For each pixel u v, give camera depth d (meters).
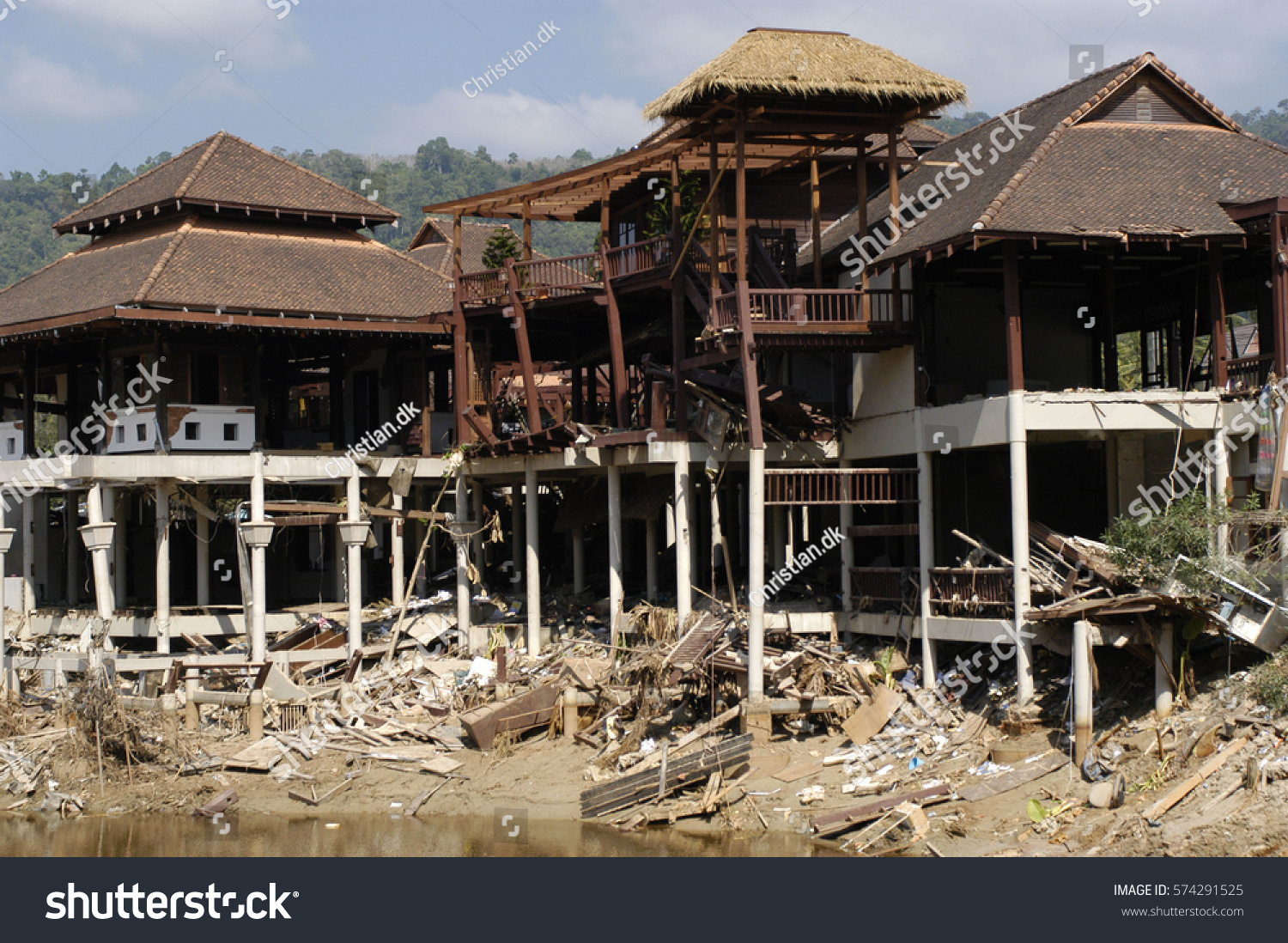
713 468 31.34
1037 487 32.75
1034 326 32.59
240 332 36.00
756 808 25.11
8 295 39.47
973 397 28.58
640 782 25.84
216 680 33.31
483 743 29.64
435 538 46.03
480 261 51.81
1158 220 26.19
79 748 30.03
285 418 40.44
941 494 32.91
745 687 28.22
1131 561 24.17
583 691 30.31
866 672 28.55
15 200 130.50
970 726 26.23
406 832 25.64
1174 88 30.03
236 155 40.41
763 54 28.92
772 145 32.69
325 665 35.56
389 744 30.81
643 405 37.16
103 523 34.78
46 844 25.62
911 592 29.31
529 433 34.72
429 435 38.84
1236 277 31.47
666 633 31.11
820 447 31.78
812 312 29.81
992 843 21.58
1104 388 28.66
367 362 42.50
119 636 35.22
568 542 46.09
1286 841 19.12
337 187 40.91
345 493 38.81
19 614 38.62
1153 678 25.16
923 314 29.61
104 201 41.06
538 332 39.38
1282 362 25.02
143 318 33.31
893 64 29.62
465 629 36.62
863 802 24.42
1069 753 23.86
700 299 31.55
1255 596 23.39
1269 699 22.16
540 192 35.62
